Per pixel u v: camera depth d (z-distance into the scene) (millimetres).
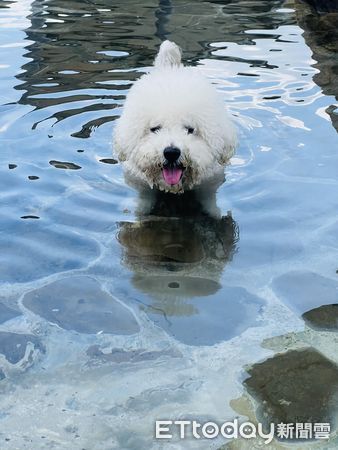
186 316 711
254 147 1093
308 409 587
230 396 601
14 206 932
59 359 649
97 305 731
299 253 826
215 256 825
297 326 693
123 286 768
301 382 616
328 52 1539
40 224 892
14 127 1158
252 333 684
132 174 1026
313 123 1165
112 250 840
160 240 866
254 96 1282
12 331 689
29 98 1278
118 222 907
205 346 666
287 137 1119
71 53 1542
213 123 987
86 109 1231
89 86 1340
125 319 708
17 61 1490
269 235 868
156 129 987
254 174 1020
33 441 553
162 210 941
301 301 734
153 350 661
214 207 942
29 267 801
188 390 608
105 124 1175
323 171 1017
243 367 635
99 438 557
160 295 750
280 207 931
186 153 948
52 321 706
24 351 660
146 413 582
